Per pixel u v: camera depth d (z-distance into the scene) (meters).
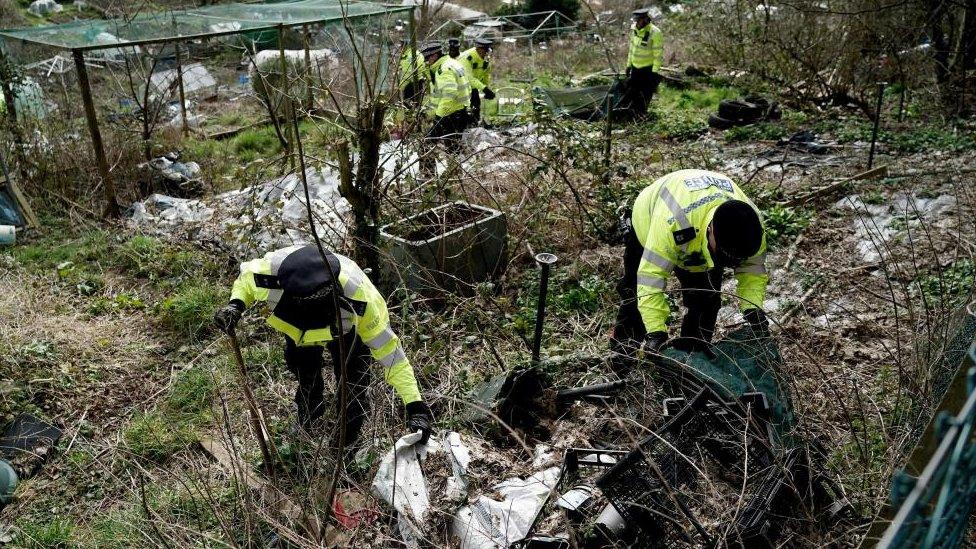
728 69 13.96
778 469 3.31
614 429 4.11
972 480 1.83
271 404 4.99
